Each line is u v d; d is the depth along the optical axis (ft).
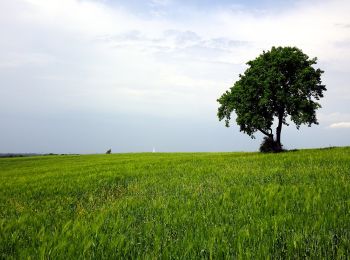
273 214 26.21
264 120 134.92
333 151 101.60
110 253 18.33
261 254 16.56
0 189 57.82
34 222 27.94
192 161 104.27
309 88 138.00
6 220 30.12
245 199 32.14
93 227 23.24
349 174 48.29
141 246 19.13
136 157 164.76
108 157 184.55
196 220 24.61
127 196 41.93
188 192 40.88
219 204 31.40
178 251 18.08
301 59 139.33
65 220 28.94
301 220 22.52
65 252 18.93
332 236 18.31
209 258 17.06
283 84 140.26
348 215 23.62
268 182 45.60
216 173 61.36
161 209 29.84
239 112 140.56
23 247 20.03
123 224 24.27
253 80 137.08
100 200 40.27
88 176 70.69
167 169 78.38
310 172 52.95
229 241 19.15
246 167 69.05
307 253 16.76
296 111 135.64
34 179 72.79
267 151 140.15
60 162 157.69
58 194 49.03
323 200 28.94
